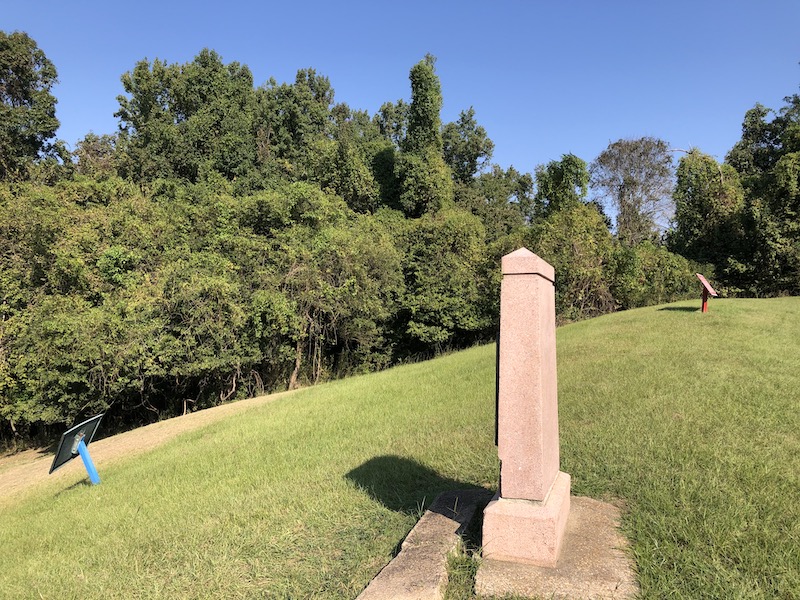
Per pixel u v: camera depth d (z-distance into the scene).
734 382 7.14
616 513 3.74
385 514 4.44
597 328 13.77
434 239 24.34
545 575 2.94
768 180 25.09
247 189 30.36
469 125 46.91
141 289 16.77
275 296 18.44
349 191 30.78
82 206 20.67
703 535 3.30
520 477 3.21
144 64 34.00
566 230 22.02
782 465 4.33
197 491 5.96
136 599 3.62
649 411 6.23
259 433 8.55
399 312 24.69
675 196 27.28
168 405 19.80
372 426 7.69
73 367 15.22
